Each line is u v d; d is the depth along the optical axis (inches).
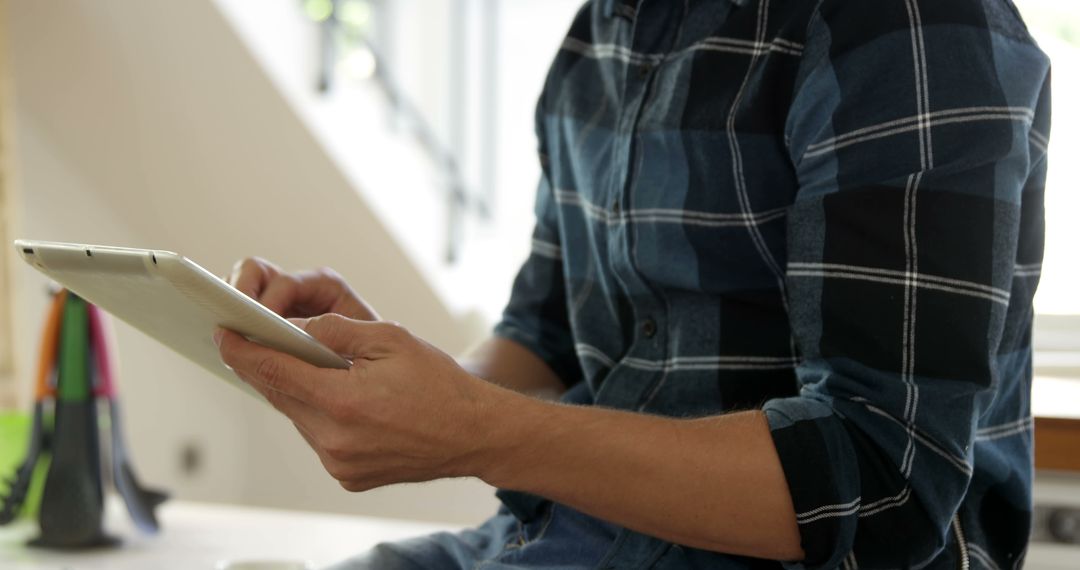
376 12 129.0
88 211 125.7
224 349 27.3
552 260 45.2
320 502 141.1
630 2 38.1
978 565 32.9
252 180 119.0
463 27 135.0
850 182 30.5
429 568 39.4
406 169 126.0
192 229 128.0
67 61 113.0
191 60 108.2
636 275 35.5
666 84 35.6
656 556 33.1
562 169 41.3
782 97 33.0
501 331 45.8
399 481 29.9
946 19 30.4
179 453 137.6
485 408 28.3
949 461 29.1
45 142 120.0
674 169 34.7
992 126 29.7
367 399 27.2
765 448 28.7
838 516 28.5
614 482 28.9
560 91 41.7
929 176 29.4
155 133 117.0
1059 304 74.9
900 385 29.0
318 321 28.6
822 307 30.2
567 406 29.5
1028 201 32.6
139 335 132.0
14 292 108.7
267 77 107.1
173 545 68.8
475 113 141.0
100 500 67.6
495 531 41.8
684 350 34.9
